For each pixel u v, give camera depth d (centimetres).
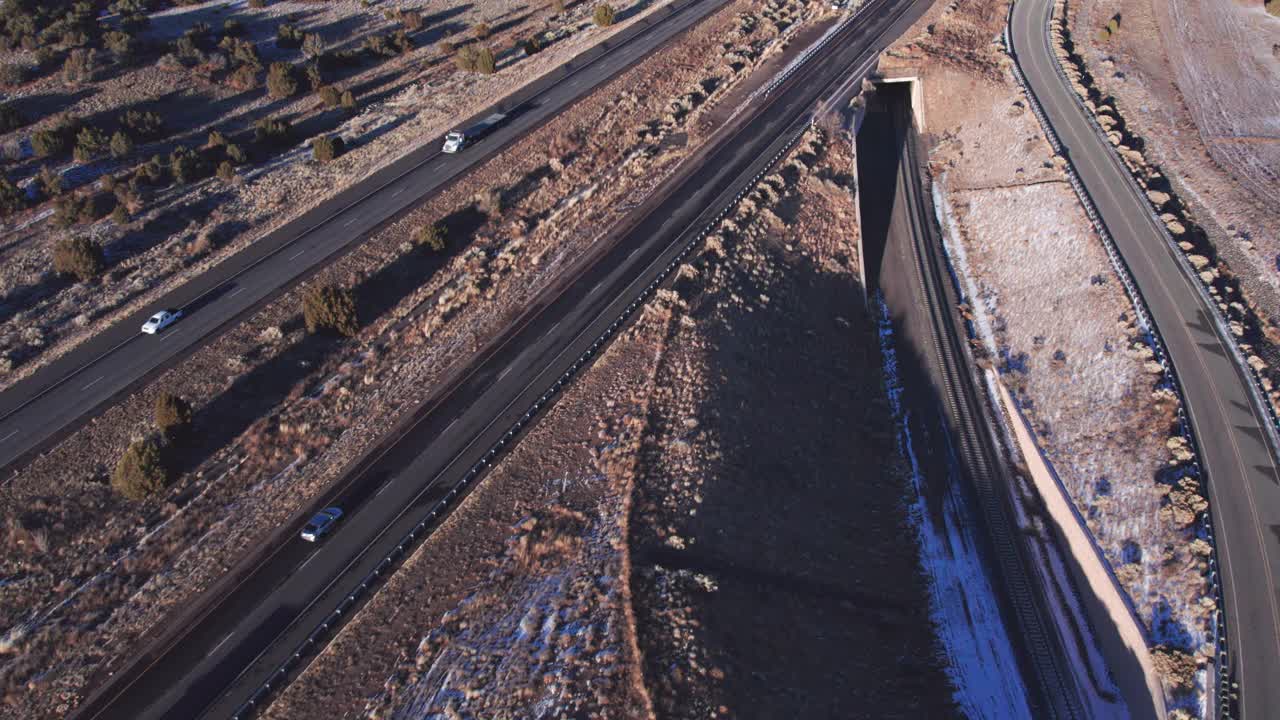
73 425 4294
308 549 3644
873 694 3266
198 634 3328
